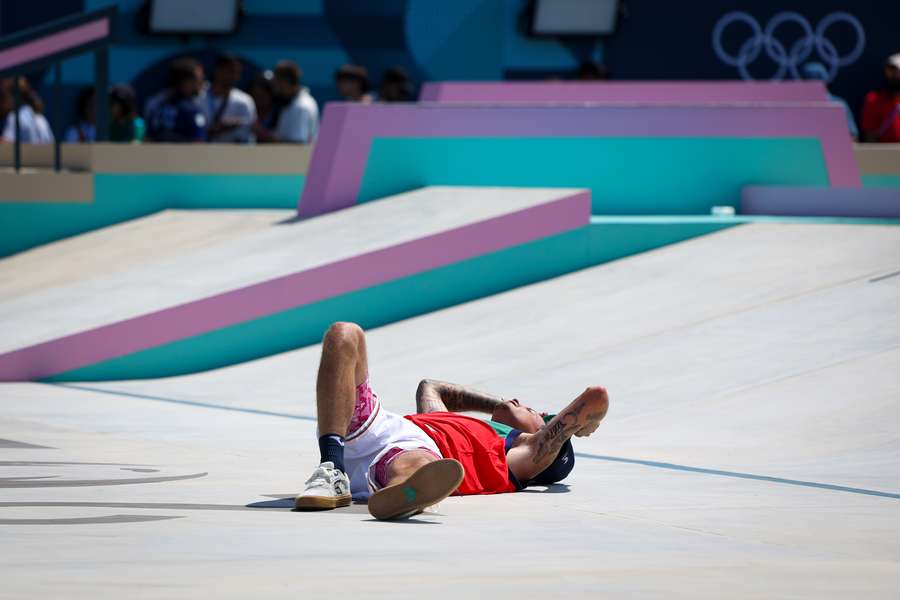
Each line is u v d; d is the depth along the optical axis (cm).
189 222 4134
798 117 3816
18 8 5994
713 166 3822
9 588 874
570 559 1026
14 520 1210
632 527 1209
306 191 3881
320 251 3300
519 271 3322
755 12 6272
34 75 6012
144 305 3077
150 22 6059
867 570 1000
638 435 1981
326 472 1305
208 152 4341
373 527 1189
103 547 1057
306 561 1000
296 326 3117
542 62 6334
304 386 2698
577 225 3372
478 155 3844
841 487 1503
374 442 1362
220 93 4575
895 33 6278
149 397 2633
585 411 1449
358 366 1355
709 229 3431
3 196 4284
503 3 6288
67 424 2175
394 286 3203
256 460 1730
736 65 6303
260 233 3700
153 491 1422
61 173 4306
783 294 2847
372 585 904
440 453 1404
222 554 1029
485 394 1544
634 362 2506
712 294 2927
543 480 1507
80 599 841
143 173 4338
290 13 6200
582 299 3056
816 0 6262
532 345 2750
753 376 2302
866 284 2820
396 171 3850
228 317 3056
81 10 6025
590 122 3809
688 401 2202
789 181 3828
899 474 1606
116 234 4128
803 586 928
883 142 5266
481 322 3006
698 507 1345
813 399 2106
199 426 2158
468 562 1005
